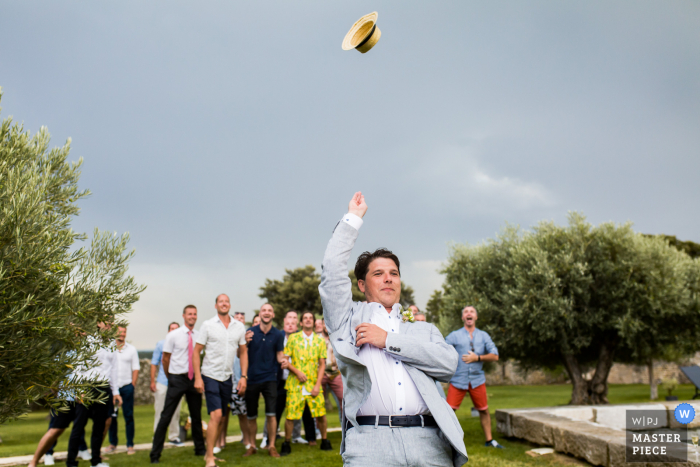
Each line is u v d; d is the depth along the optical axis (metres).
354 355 2.24
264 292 30.02
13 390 4.04
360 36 2.48
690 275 14.76
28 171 4.58
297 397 7.18
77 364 4.44
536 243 14.81
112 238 4.95
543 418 7.16
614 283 14.20
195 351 6.39
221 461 6.58
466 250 16.48
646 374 33.50
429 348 2.25
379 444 2.17
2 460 7.05
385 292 2.55
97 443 6.29
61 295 4.41
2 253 3.89
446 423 2.16
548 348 14.98
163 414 6.73
